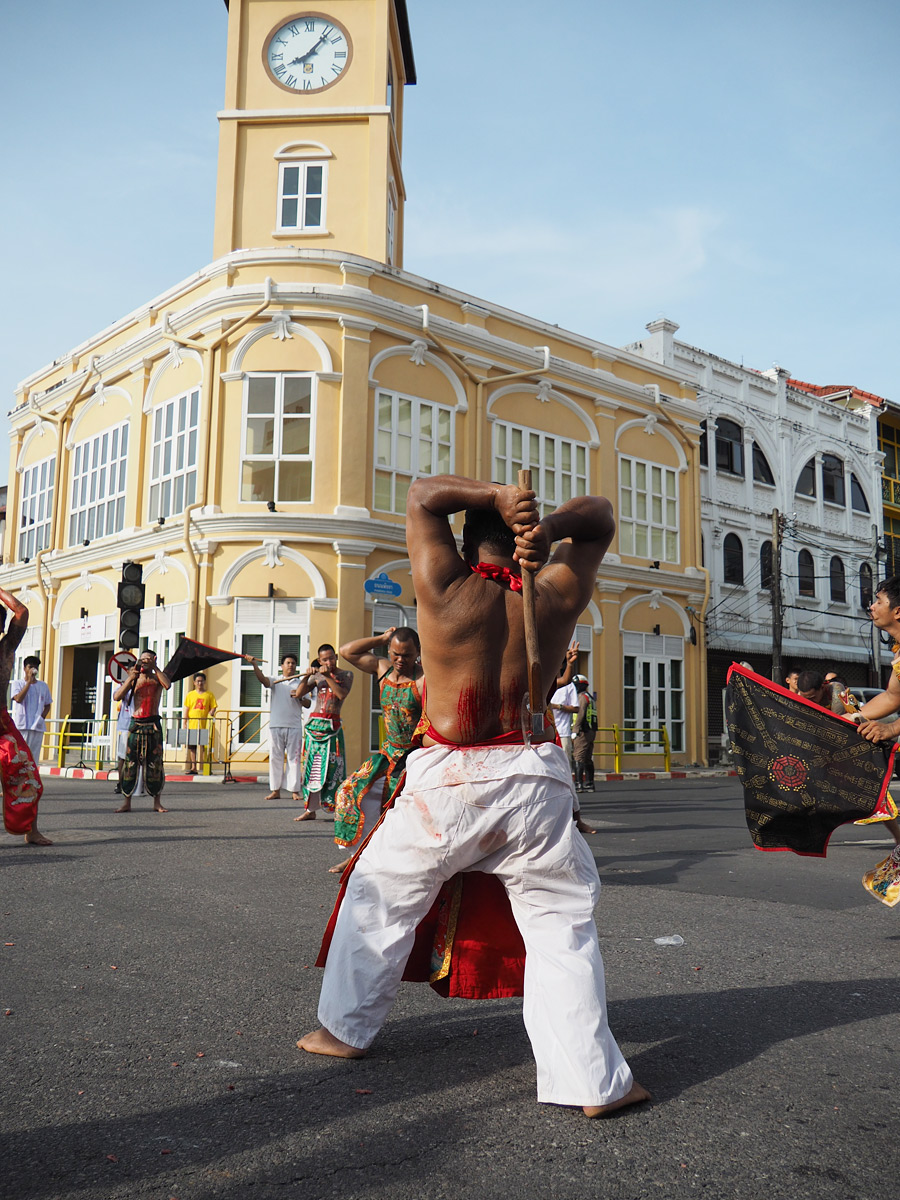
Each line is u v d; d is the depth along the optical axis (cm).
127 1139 229
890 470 3550
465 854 264
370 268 1839
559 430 2150
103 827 878
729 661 2747
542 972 254
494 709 265
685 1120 244
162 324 1939
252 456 1788
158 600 1895
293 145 1978
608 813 1169
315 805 969
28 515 2478
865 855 820
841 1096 263
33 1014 328
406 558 1847
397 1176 211
